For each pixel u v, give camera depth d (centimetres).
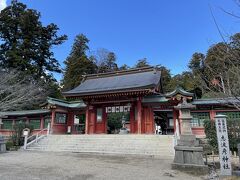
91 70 5231
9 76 2862
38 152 1773
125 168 1056
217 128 966
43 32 4469
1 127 3098
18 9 4362
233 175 900
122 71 2944
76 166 1099
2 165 1117
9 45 4194
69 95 2489
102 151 1702
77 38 6153
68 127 2811
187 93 2050
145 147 1669
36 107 3578
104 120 2558
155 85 2145
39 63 4428
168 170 1017
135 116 2412
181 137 1103
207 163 1161
